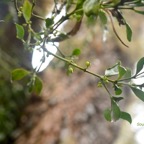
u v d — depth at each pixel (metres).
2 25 2.13
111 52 2.49
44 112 2.31
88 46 2.40
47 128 2.24
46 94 2.35
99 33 2.43
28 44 0.84
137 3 0.82
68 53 2.11
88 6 0.78
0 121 2.27
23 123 2.31
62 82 2.39
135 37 2.63
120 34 2.43
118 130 2.44
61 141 2.20
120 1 0.82
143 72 0.81
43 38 0.84
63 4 0.87
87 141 2.25
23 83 2.28
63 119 2.27
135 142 3.15
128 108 2.91
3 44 2.23
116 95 0.84
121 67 0.81
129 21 2.56
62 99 2.33
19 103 2.34
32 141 2.23
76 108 2.31
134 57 2.61
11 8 1.49
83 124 2.28
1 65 2.12
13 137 2.29
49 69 2.38
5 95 2.29
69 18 0.84
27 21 0.84
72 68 0.88
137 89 0.82
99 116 2.33
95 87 2.38
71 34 0.90
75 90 2.36
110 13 0.89
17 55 2.16
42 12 1.71
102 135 2.33
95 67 2.40
